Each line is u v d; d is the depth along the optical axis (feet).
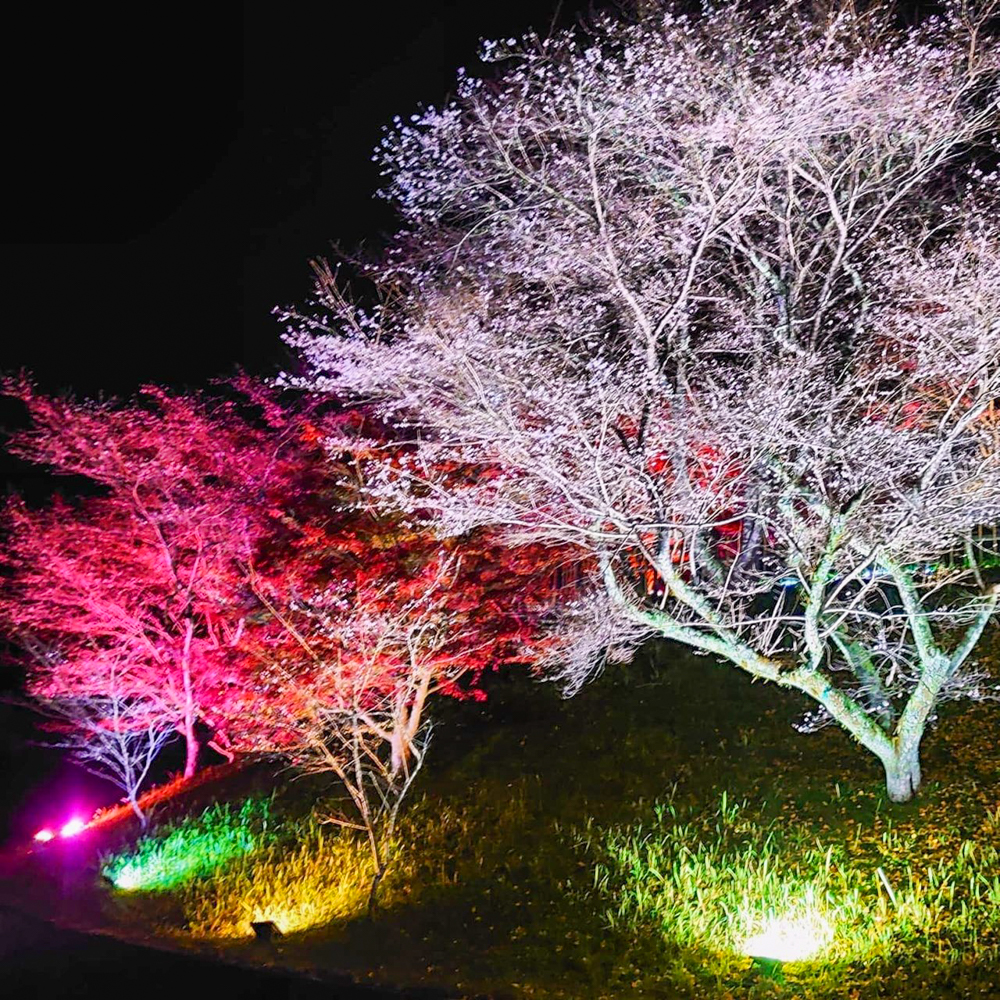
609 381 30.60
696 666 43.45
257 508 43.75
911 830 30.48
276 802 46.78
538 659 38.55
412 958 30.04
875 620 37.76
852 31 33.91
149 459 50.75
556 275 34.19
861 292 35.53
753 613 42.88
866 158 35.14
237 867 41.73
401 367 31.45
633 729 40.63
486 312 32.81
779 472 30.35
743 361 35.35
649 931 28.94
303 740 41.14
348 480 40.09
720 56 32.65
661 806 35.27
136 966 32.17
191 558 50.21
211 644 50.16
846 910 27.53
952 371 30.60
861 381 32.17
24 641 58.75
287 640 39.34
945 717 35.65
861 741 32.81
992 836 29.09
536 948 29.30
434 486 31.19
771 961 25.80
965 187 37.17
